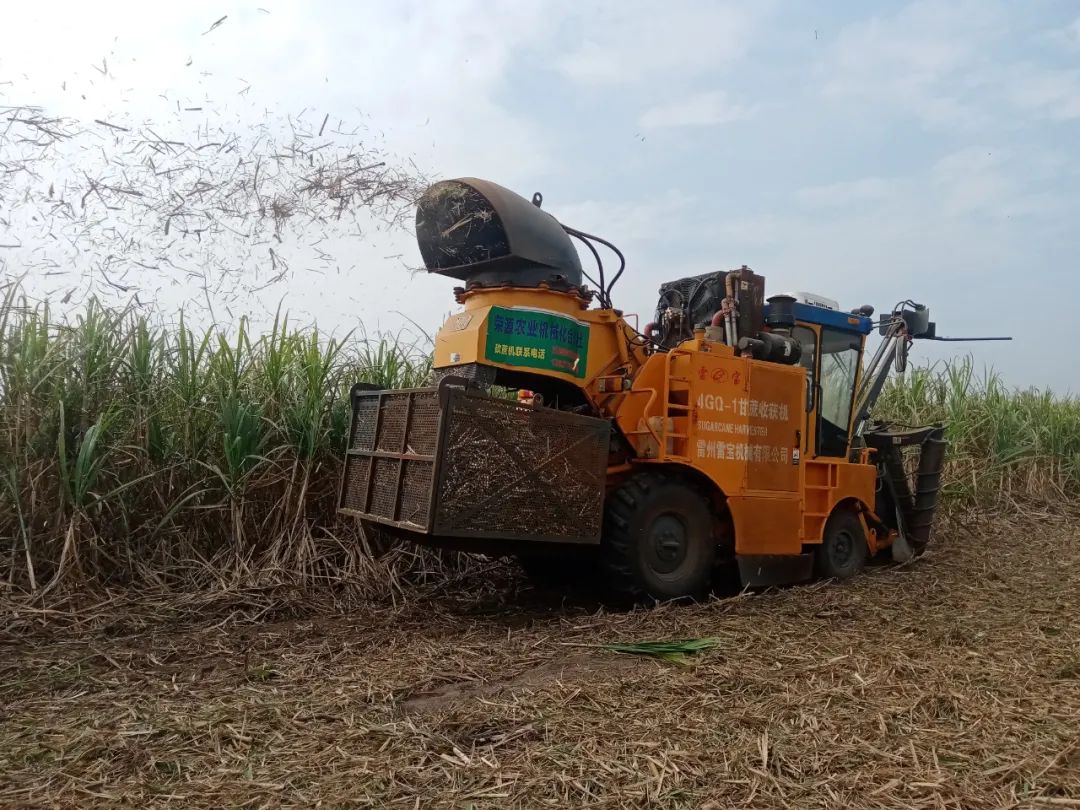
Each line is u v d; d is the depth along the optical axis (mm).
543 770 2566
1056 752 2783
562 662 3793
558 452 4609
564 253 5059
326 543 5492
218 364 5617
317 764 2611
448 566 5965
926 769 2631
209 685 3441
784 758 2686
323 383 5812
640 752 2709
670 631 4375
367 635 4320
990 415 9734
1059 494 10156
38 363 4902
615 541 4930
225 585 4992
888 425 7812
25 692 3332
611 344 5371
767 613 4828
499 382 5090
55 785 2475
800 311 6273
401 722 2969
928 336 7180
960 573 6402
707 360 5355
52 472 4840
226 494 5367
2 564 4605
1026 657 3914
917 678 3555
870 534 6711
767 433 5672
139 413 5203
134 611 4562
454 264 5141
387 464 4777
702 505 5285
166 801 2373
